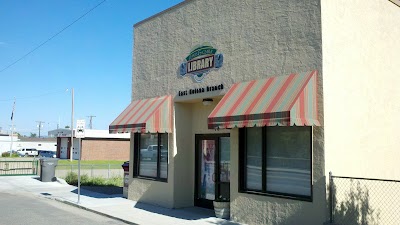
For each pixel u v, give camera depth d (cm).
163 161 1345
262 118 854
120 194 1641
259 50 1006
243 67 1045
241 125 899
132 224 1034
